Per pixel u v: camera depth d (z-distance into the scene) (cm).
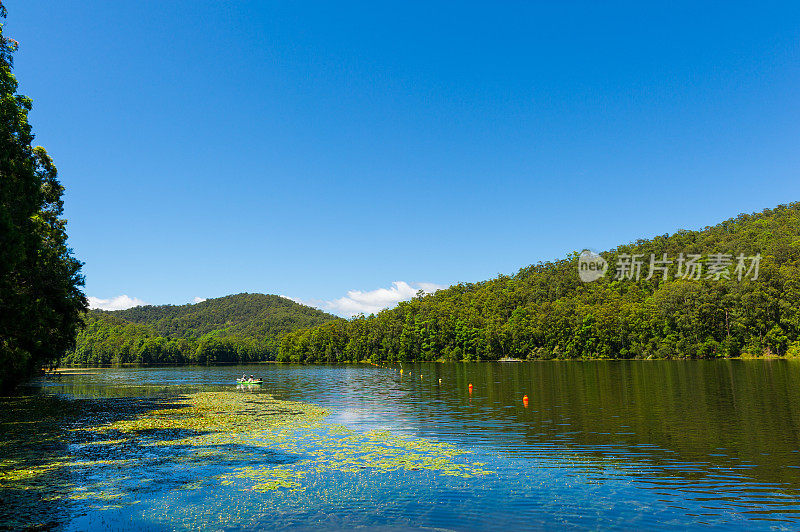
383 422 3469
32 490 1878
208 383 8119
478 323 17312
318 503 1723
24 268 3888
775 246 14775
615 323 14388
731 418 3353
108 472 2127
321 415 3872
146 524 1541
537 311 17100
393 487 1900
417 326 18400
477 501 1742
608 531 1480
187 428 3241
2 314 3675
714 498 1770
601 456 2372
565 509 1664
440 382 7450
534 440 2752
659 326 13512
